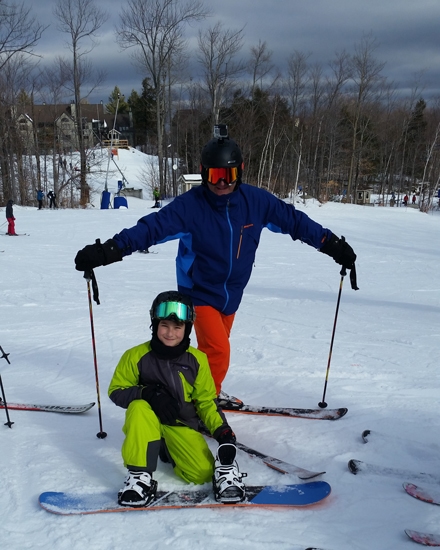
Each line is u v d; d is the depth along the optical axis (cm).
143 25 3475
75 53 3494
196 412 260
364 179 5853
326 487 232
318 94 4459
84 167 3509
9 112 3459
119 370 252
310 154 4712
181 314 241
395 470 254
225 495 224
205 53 3500
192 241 285
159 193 3456
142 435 228
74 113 3888
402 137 5416
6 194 3425
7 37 2906
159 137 3622
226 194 275
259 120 4441
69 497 229
